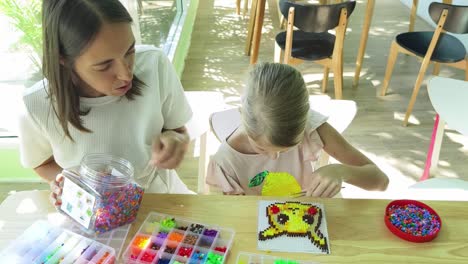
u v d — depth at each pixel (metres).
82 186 0.83
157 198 0.96
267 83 0.89
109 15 0.78
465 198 1.23
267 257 0.81
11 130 1.98
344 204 0.94
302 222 0.88
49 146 1.08
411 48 2.63
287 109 0.88
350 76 3.17
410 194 1.26
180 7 3.79
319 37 2.82
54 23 0.78
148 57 1.07
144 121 1.07
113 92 0.89
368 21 2.80
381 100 2.86
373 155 2.32
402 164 2.25
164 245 0.83
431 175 1.87
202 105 1.47
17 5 1.75
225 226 0.88
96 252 0.82
